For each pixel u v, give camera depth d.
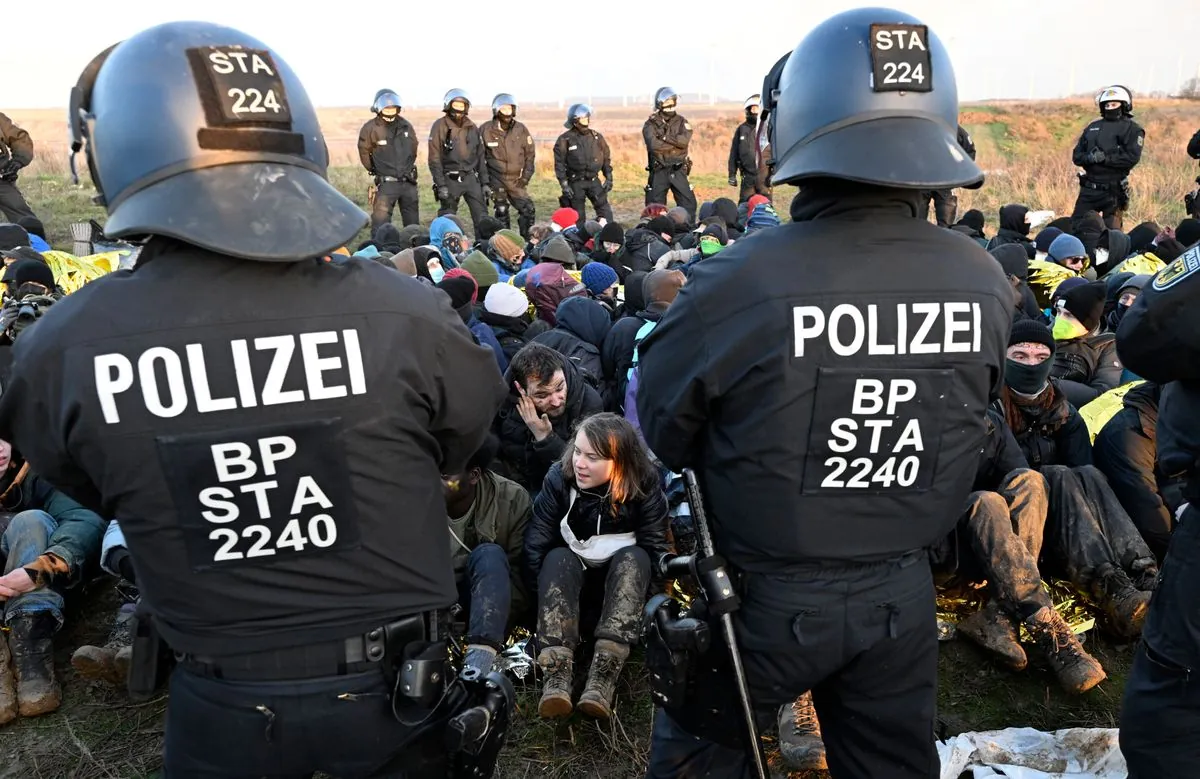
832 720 2.02
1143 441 3.21
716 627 1.89
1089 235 9.77
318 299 1.47
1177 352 1.92
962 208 14.71
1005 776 2.49
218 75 1.46
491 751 1.74
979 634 3.05
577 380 3.81
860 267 1.71
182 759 1.59
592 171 12.86
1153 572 3.09
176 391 1.41
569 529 3.05
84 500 1.57
